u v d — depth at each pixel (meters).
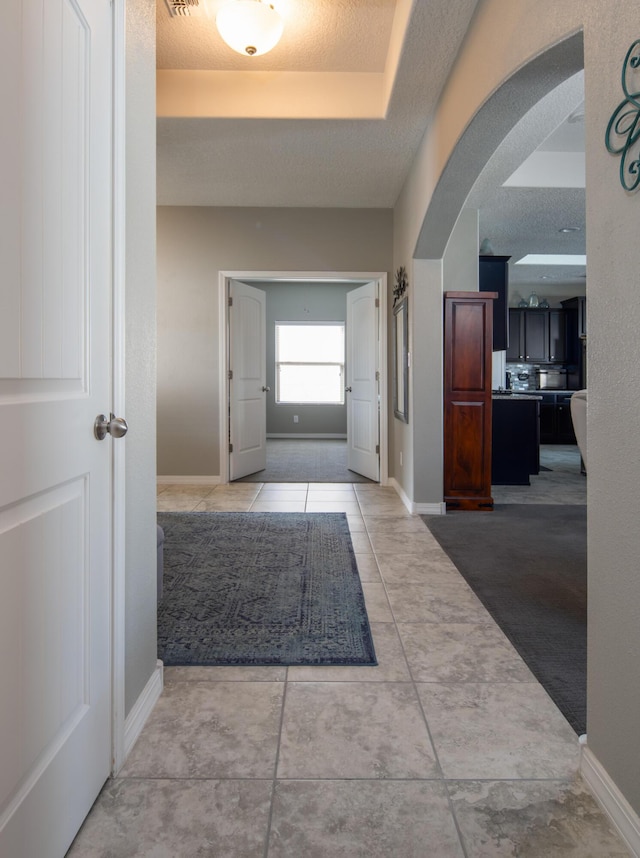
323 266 5.25
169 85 3.39
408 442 4.34
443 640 2.09
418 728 1.55
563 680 1.81
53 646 1.06
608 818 1.21
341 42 3.07
